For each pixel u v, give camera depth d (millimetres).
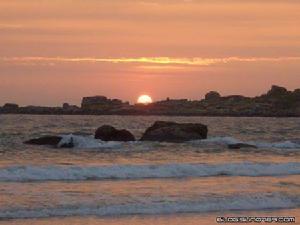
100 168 93875
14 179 86500
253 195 76875
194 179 91250
